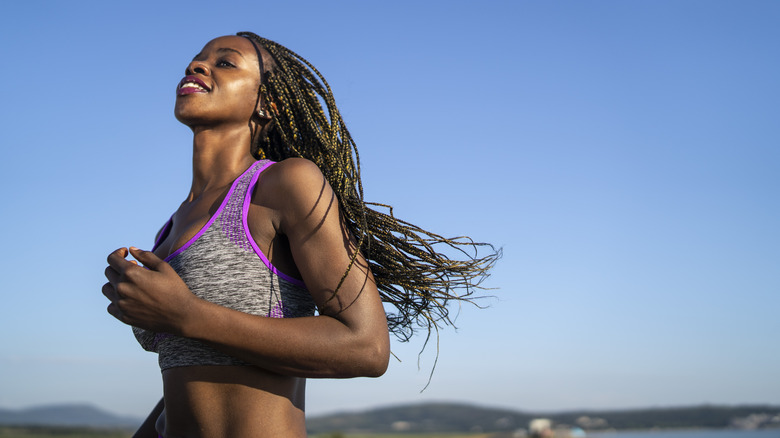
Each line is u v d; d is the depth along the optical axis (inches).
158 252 75.9
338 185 76.5
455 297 81.5
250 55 82.7
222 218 69.1
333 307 64.2
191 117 78.4
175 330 58.1
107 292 60.4
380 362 63.9
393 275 78.7
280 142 88.1
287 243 70.6
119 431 5885.8
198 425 65.4
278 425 65.6
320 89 89.0
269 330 59.9
